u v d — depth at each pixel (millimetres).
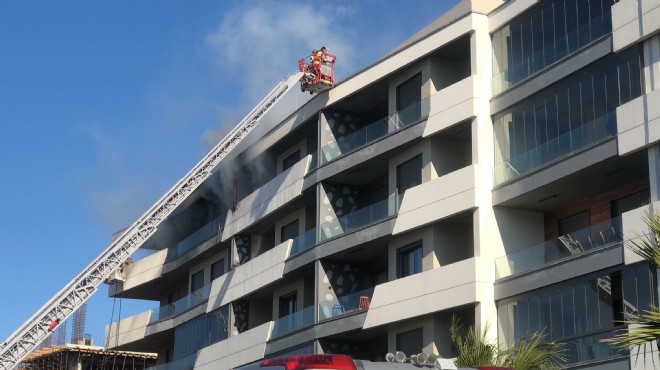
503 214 35125
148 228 50906
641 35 29734
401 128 39281
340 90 43688
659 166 28766
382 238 39125
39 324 48625
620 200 32594
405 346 37438
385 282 41688
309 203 46250
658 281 27750
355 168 41969
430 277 35906
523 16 35312
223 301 50094
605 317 29484
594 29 32031
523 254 33281
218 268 53938
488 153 35656
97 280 49938
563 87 32906
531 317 32406
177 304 55406
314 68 44531
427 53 38719
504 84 35719
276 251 45812
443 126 37062
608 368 28906
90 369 66688
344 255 41906
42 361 66562
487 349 26609
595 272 30188
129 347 61188
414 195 37719
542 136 33469
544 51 34062
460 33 37250
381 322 37719
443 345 35812
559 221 35125
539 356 26859
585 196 33875
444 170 37938
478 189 35031
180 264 56031
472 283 34000
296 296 46250
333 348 41219
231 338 48062
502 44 36281
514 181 34250
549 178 32656
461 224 37031
